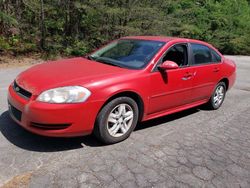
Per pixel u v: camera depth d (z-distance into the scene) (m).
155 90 4.45
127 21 14.29
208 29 23.25
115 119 4.03
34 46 12.10
